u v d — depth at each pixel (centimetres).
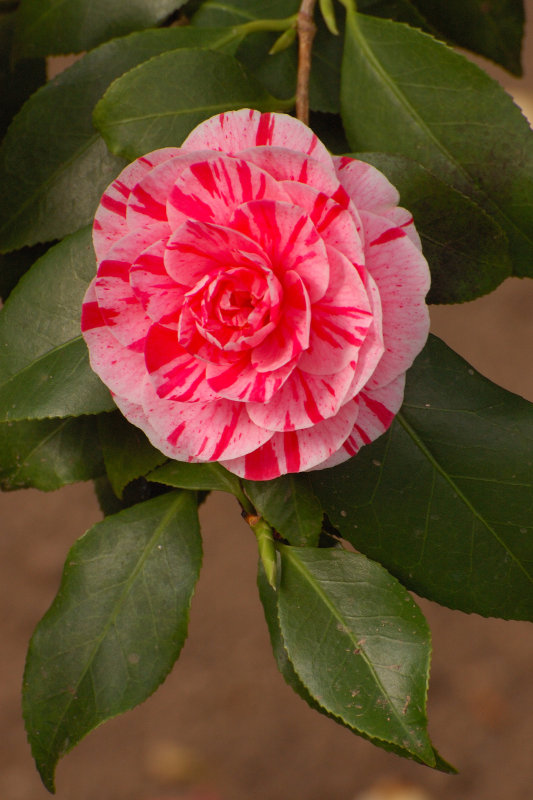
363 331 84
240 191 85
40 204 94
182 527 90
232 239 85
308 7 93
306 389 85
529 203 91
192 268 86
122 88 91
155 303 86
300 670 88
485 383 90
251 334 85
